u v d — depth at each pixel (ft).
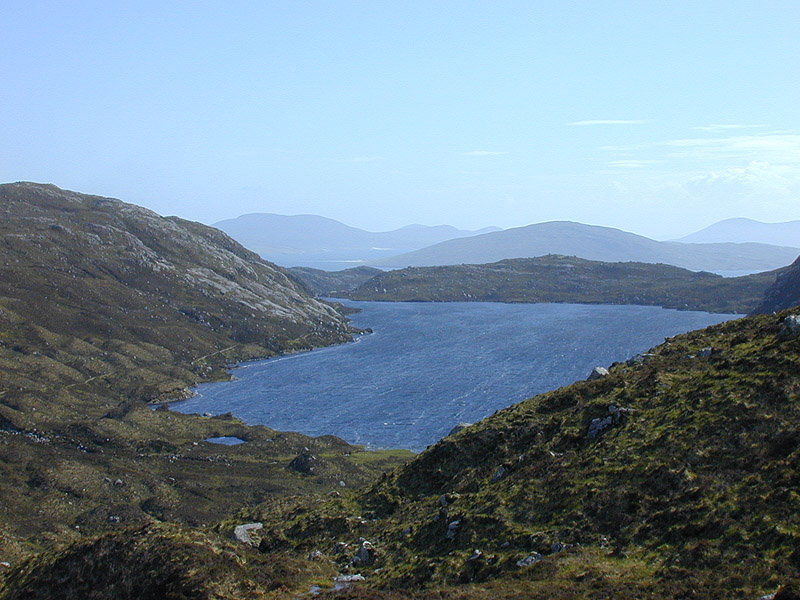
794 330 174.81
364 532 188.96
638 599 99.71
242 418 574.97
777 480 121.60
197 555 140.26
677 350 216.74
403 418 554.05
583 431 184.24
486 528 152.15
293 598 128.57
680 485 134.51
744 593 94.68
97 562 143.84
